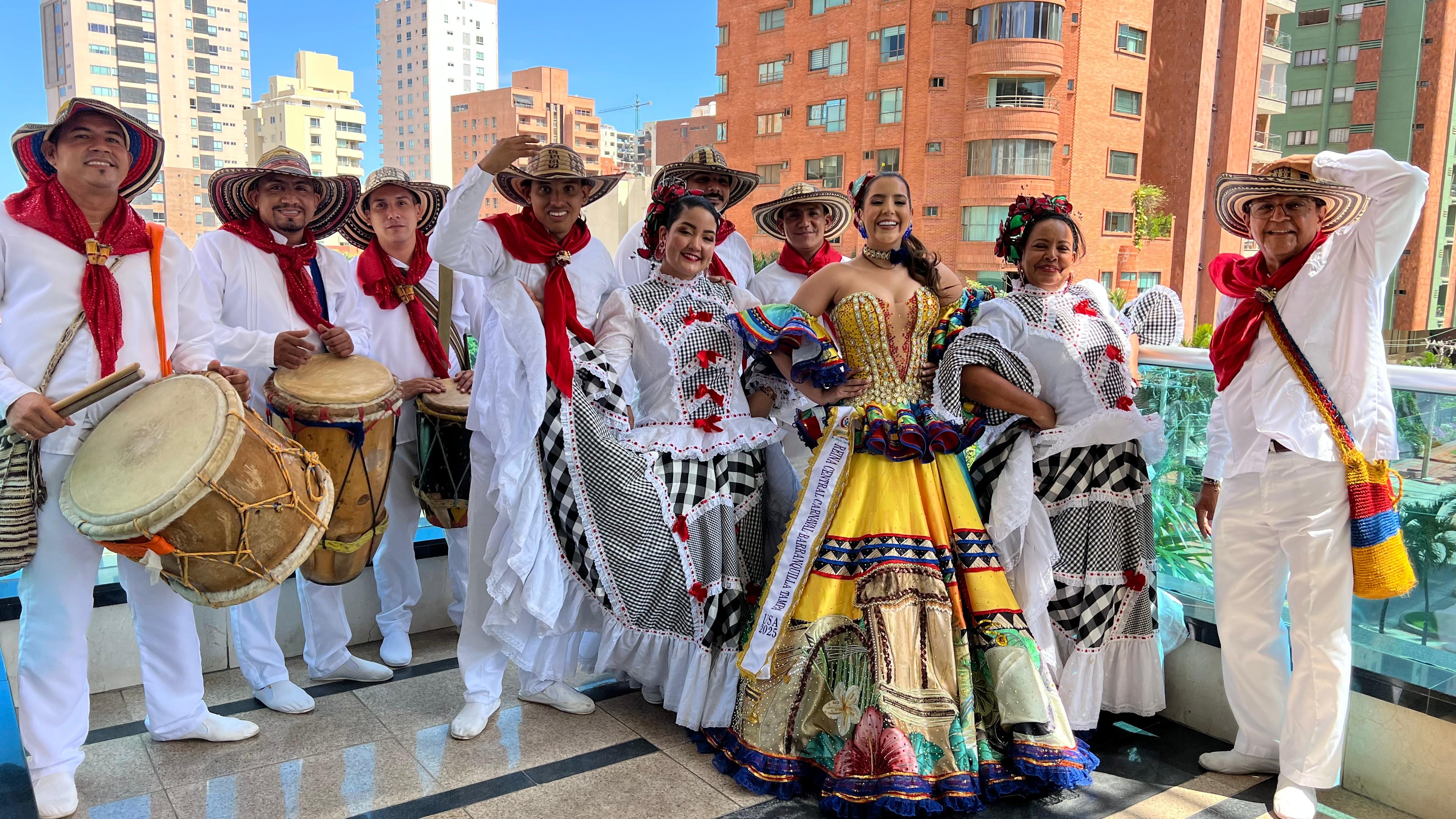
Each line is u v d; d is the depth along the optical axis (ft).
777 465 10.71
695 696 9.88
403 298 12.16
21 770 7.14
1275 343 8.83
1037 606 9.64
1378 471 8.38
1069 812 8.71
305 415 9.80
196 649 9.82
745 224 107.65
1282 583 9.09
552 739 10.02
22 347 8.38
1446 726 8.45
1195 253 103.86
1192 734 10.27
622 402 9.96
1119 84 90.84
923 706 8.77
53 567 8.47
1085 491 9.80
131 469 8.00
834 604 9.23
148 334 8.97
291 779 9.09
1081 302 9.82
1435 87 127.13
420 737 10.00
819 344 9.51
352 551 10.49
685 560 9.75
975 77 88.53
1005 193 88.94
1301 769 8.59
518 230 9.87
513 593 9.89
